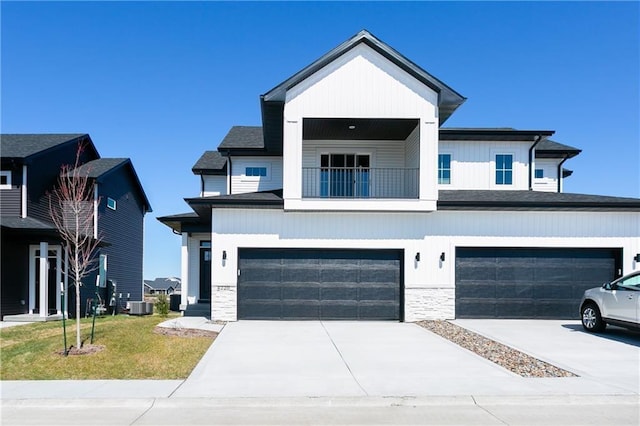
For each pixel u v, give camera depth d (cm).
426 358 1027
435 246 1550
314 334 1295
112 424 656
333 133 1750
